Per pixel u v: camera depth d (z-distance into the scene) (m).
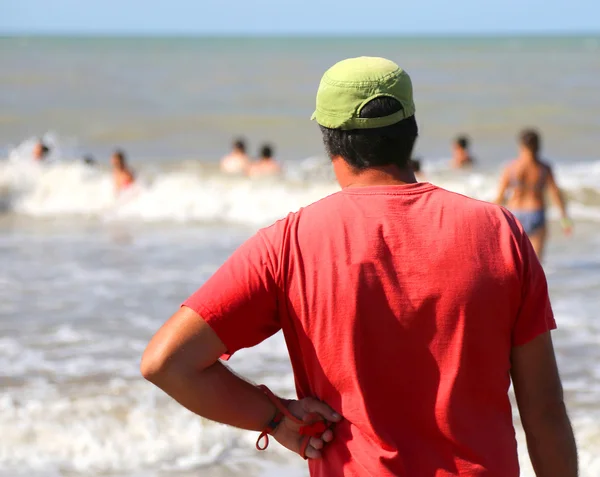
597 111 111.25
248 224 45.50
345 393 6.70
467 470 6.56
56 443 16.91
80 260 35.88
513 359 6.98
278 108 118.69
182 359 6.63
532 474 15.12
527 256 6.80
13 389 19.80
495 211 6.91
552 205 47.12
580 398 19.36
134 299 29.16
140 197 48.78
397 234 6.70
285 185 50.03
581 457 15.95
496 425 6.73
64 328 25.45
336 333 6.61
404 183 7.09
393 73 7.00
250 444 17.02
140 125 98.50
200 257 36.62
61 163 56.22
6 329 25.30
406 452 6.60
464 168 55.84
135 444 16.89
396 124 6.97
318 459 6.98
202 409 6.77
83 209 49.19
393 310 6.57
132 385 20.08
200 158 77.06
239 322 6.76
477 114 110.31
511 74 194.50
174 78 176.50
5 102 122.19
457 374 6.55
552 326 6.93
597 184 51.41
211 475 15.82
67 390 19.70
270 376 20.77
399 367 6.60
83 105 119.38
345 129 6.98
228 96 136.50
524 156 32.03
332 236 6.75
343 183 7.23
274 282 6.78
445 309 6.55
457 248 6.64
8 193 49.88
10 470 15.97
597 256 36.22
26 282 31.66
